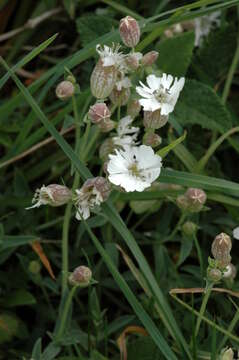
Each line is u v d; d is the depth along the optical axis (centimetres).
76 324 41
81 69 51
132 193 43
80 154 39
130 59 38
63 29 53
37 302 45
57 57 53
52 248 46
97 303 40
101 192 36
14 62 52
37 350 38
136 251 37
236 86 51
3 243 40
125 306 44
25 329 43
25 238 40
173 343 39
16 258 46
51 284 42
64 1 50
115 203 44
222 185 39
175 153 44
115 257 42
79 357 39
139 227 48
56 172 47
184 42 46
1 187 48
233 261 46
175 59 46
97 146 47
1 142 46
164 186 43
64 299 39
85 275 37
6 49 52
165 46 46
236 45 49
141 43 44
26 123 44
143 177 37
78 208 37
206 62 49
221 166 50
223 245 36
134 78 43
